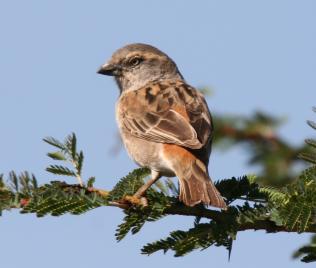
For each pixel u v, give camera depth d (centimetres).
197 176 1279
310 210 985
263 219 1037
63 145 1055
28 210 979
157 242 1012
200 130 1373
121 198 1051
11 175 995
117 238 1076
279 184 1378
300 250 1028
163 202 1105
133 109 1501
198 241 1015
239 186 1191
